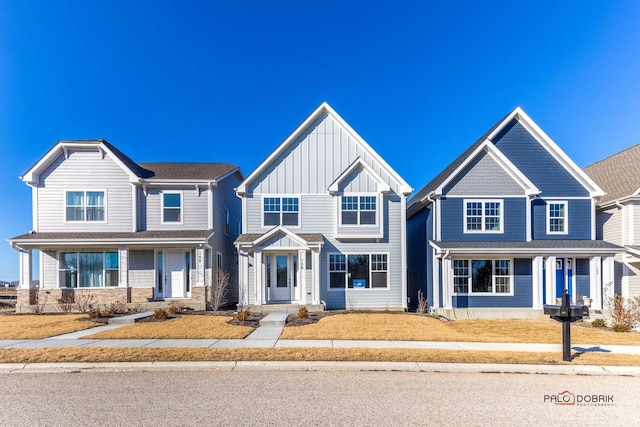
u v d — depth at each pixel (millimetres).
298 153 18484
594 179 22484
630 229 17984
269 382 7141
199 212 19391
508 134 18797
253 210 18203
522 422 5371
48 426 5191
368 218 18047
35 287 18453
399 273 18094
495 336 11578
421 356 8781
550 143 18594
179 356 8680
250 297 17188
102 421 5352
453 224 17875
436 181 21875
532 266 17359
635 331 12844
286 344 10031
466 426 5219
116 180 18922
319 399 6227
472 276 17531
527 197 17984
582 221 18359
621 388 6938
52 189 18672
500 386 6984
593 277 17031
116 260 18844
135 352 8992
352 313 15812
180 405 5945
